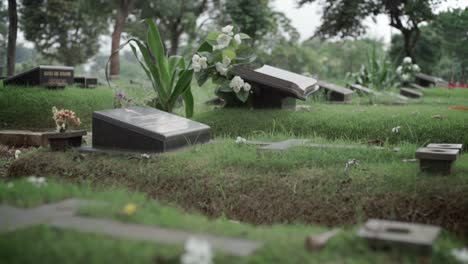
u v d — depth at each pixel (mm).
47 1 38812
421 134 8445
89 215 3598
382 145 8062
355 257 3162
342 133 8867
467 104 13227
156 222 3525
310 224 5273
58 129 7535
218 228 3598
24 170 6980
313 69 53281
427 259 3150
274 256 3010
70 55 40625
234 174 6184
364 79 20672
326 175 5902
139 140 7141
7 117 11750
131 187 6293
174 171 6402
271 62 50625
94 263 2689
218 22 37625
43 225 3244
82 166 6820
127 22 37594
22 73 14516
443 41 33781
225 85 9836
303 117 9656
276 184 5863
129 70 52250
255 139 8352
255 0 36781
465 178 5559
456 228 4902
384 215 5191
